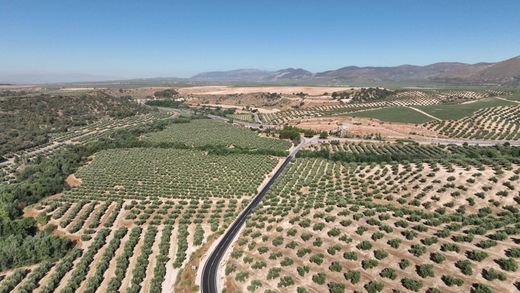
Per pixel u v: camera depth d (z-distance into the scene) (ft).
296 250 255.50
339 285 208.44
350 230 269.44
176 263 268.82
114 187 445.78
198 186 442.91
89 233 325.83
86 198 410.31
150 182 459.32
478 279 194.90
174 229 333.42
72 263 276.82
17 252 277.03
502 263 200.75
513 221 256.93
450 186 330.75
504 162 375.86
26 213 379.55
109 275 257.96
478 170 356.79
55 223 351.67
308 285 216.74
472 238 232.94
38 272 259.60
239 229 324.80
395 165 423.64
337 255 240.12
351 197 350.64
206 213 365.61
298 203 353.10
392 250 234.17
